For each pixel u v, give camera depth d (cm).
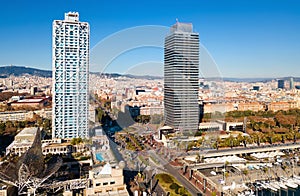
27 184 4166
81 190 4566
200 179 5397
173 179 5016
